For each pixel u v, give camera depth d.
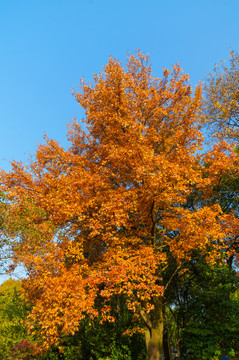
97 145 13.30
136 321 13.79
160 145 13.34
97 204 10.86
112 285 8.70
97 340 13.04
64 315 7.67
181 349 13.84
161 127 13.20
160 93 13.40
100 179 10.99
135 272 9.12
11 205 10.73
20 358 11.70
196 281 14.61
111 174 11.60
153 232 11.48
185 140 11.57
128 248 10.88
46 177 11.43
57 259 9.23
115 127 11.95
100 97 12.33
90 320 12.36
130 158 10.63
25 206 10.55
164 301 13.97
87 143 13.68
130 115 11.96
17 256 9.82
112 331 13.66
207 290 13.39
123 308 14.68
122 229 12.20
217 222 11.19
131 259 9.41
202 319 13.09
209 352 11.88
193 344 12.38
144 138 10.37
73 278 8.51
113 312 14.45
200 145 11.42
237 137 18.41
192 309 13.67
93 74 12.93
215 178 12.57
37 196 10.51
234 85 19.28
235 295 14.12
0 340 12.09
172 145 12.62
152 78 13.77
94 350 12.88
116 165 11.59
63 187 10.69
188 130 11.52
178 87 12.76
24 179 11.44
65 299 8.04
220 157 12.20
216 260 13.95
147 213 11.27
